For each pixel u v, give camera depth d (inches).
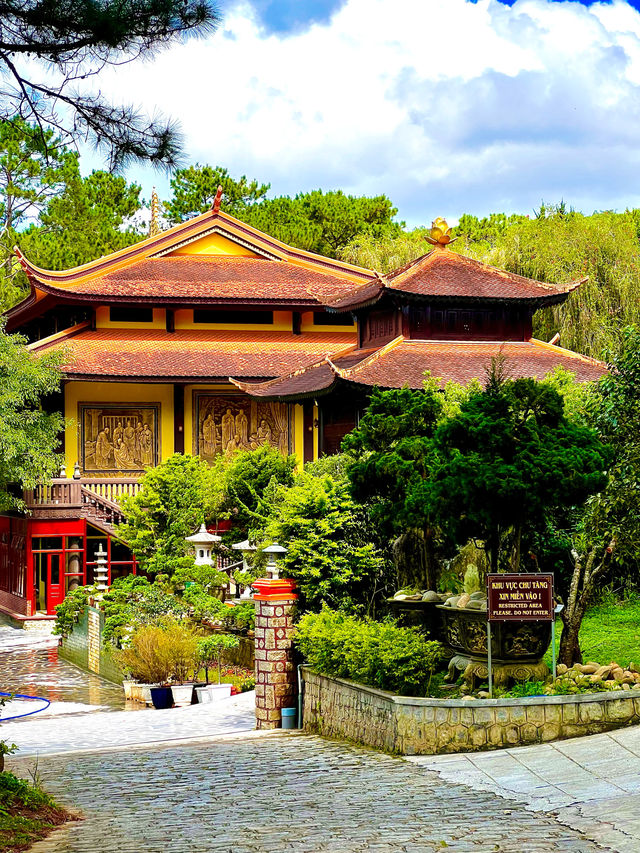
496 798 558.6
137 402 2065.7
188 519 1425.9
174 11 557.6
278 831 501.4
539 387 735.7
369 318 1775.3
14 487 1851.6
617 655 846.5
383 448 931.3
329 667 837.8
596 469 720.3
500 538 794.8
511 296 1651.1
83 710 1135.6
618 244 2021.4
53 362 1809.8
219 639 1189.7
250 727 942.4
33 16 544.7
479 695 722.2
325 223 3334.2
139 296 2065.7
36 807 553.9
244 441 2095.2
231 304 2106.3
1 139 2938.0
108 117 595.2
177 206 3380.9
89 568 1924.2
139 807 576.4
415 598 869.2
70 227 3157.0
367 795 580.1
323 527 930.1
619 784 561.9
